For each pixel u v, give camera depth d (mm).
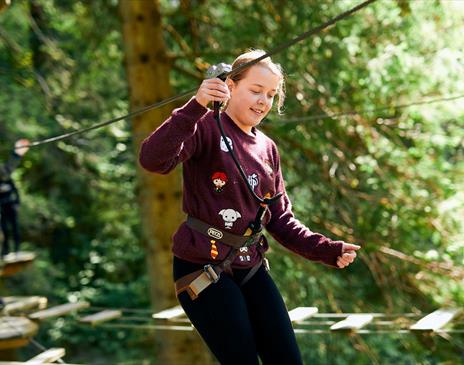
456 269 14984
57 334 28109
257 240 5277
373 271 16281
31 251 27578
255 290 5254
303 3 14680
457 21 13516
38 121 23281
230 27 16125
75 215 28109
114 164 25484
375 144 15273
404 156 15305
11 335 9914
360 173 15930
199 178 5121
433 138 14648
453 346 16094
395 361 18625
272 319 5168
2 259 13852
